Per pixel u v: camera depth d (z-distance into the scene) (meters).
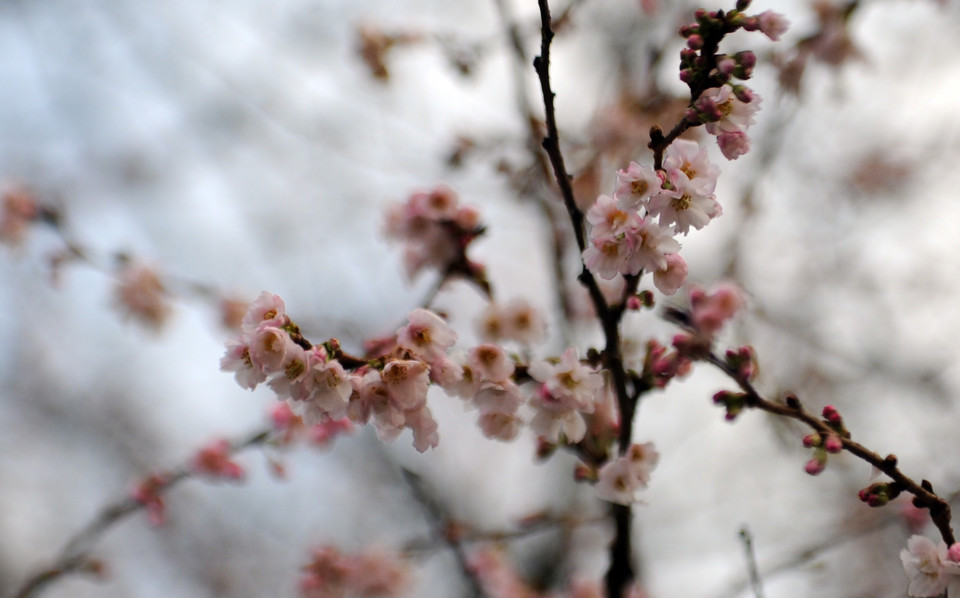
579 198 4.32
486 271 3.32
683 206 2.08
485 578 4.82
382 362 2.26
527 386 2.63
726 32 2.16
